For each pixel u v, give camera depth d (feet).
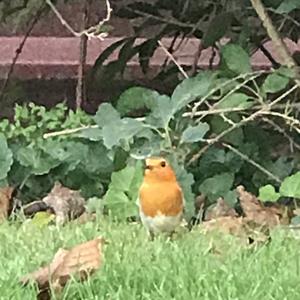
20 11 18.69
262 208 13.35
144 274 9.70
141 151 13.56
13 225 12.59
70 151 14.65
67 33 21.09
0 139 14.46
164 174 11.53
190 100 13.62
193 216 13.17
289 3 14.23
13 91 18.81
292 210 13.57
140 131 13.69
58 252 9.99
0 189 14.28
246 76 14.44
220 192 14.03
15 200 14.29
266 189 12.87
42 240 11.43
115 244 11.02
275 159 15.56
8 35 20.98
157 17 16.69
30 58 20.77
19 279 9.47
